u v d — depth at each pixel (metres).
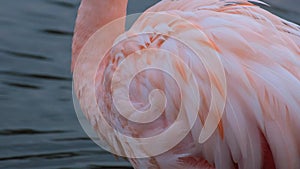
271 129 11.81
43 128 18.28
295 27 12.76
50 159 17.16
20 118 18.53
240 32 12.30
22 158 17.12
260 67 11.98
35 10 22.75
